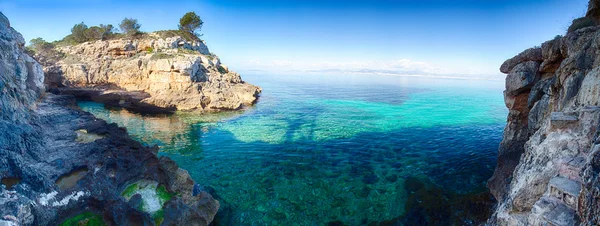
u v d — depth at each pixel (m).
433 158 24.73
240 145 28.33
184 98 45.16
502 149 18.05
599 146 7.36
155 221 13.12
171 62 47.25
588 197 7.21
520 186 10.95
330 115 45.41
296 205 17.14
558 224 8.12
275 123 38.22
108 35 73.94
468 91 101.38
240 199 17.77
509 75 17.17
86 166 15.77
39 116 22.20
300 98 67.31
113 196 13.37
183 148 27.41
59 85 53.38
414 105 59.97
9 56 20.89
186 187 16.20
